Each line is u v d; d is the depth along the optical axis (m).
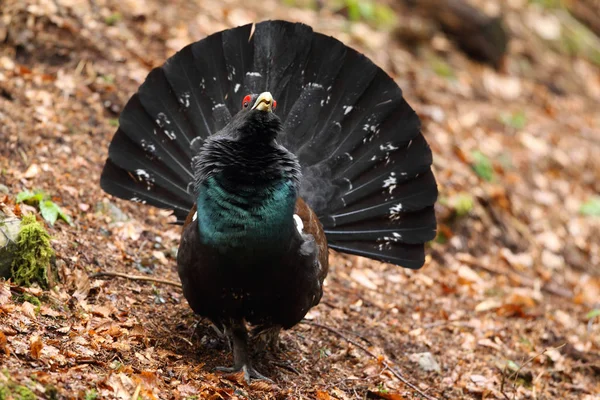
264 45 10.42
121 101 14.36
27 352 7.82
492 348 12.34
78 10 15.62
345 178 10.52
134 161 10.21
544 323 13.57
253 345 10.09
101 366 8.24
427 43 22.14
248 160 8.37
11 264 9.22
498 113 20.48
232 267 8.43
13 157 11.96
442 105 19.42
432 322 12.70
